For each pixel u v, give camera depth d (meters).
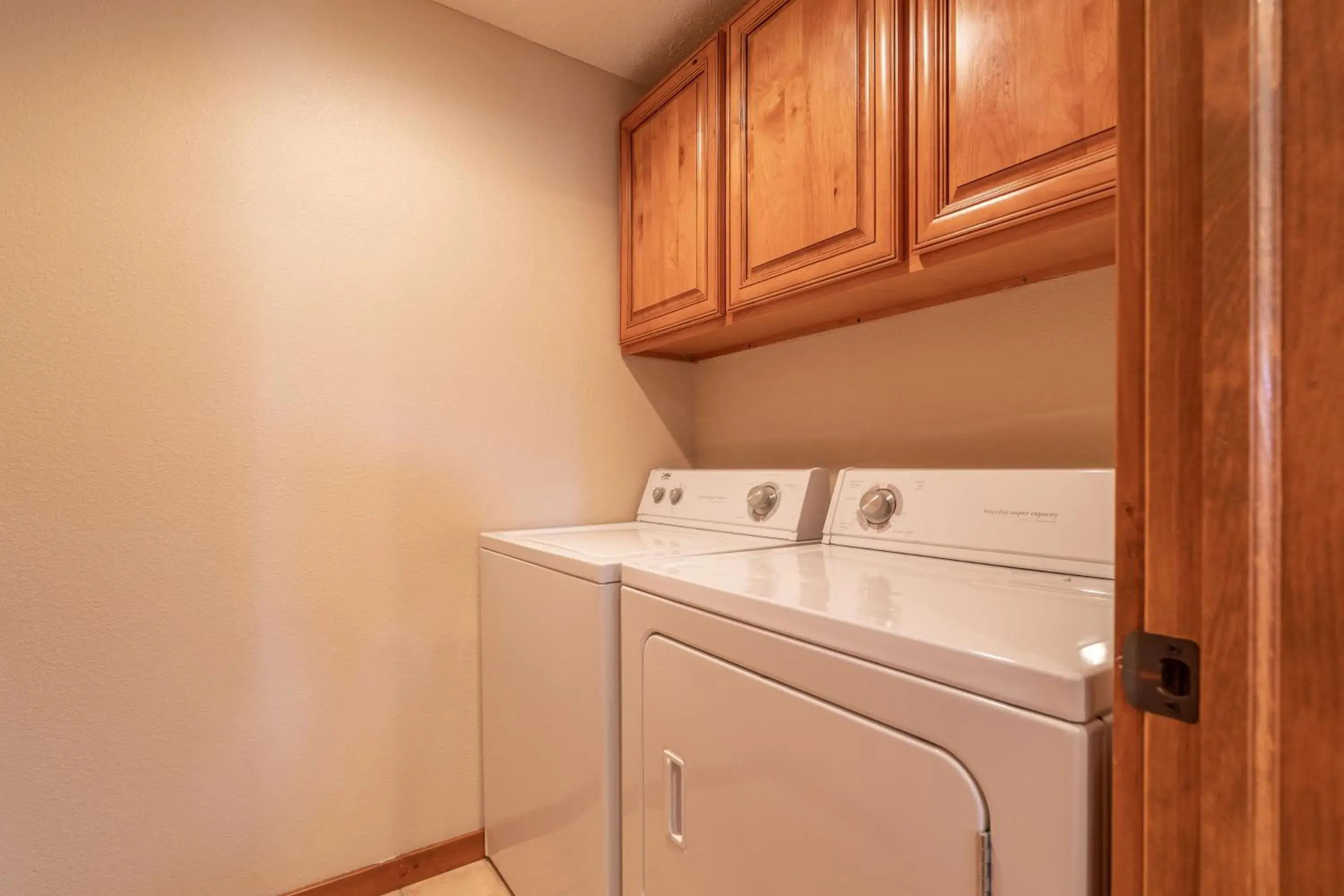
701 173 1.55
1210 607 0.37
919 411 1.44
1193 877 0.38
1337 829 0.32
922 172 1.06
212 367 1.33
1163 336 0.40
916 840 0.60
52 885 1.18
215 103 1.34
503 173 1.72
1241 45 0.36
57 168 1.19
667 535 1.61
